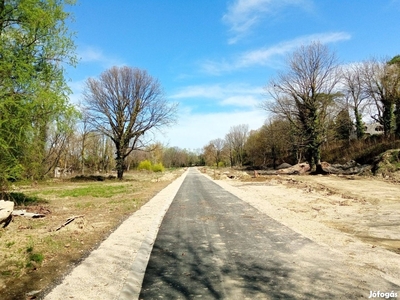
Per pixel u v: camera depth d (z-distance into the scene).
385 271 5.19
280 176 33.69
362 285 4.62
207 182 32.34
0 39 12.03
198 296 4.38
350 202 13.98
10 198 14.09
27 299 4.34
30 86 12.18
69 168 54.28
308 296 4.27
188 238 7.95
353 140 45.50
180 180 37.50
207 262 5.91
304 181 25.98
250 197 17.00
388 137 36.44
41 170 14.36
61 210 13.52
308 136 38.09
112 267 5.65
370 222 9.66
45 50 13.62
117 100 39.72
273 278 4.99
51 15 13.39
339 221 9.89
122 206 14.26
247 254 6.36
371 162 31.42
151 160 78.25
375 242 7.35
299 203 14.02
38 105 12.41
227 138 99.38
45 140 14.26
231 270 5.42
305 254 6.25
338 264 5.59
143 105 40.62
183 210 12.95
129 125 40.41
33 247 6.93
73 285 4.81
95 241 7.70
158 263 5.92
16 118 11.73
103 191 23.75
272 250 6.60
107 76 39.09
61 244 7.25
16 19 12.80
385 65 40.22
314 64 37.25
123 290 4.60
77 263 5.93
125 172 63.53
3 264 5.77
